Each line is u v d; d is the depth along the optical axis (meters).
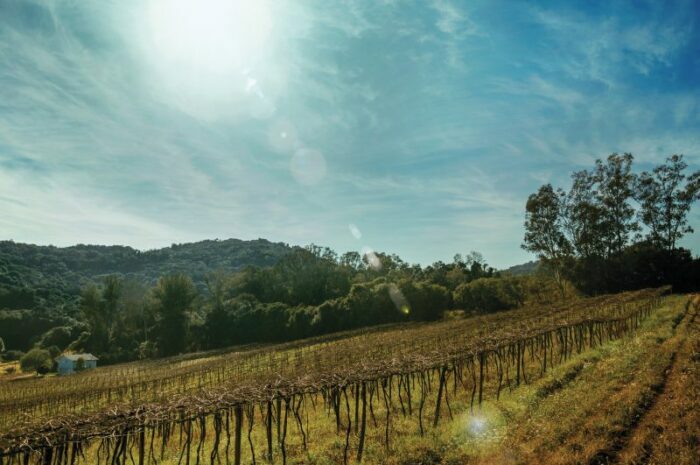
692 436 10.34
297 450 13.85
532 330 24.72
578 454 10.23
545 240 78.50
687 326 28.09
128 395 37.78
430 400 18.64
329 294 97.94
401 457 11.71
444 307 77.38
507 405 15.62
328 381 14.46
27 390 50.00
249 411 14.23
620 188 74.62
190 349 87.62
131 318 95.69
